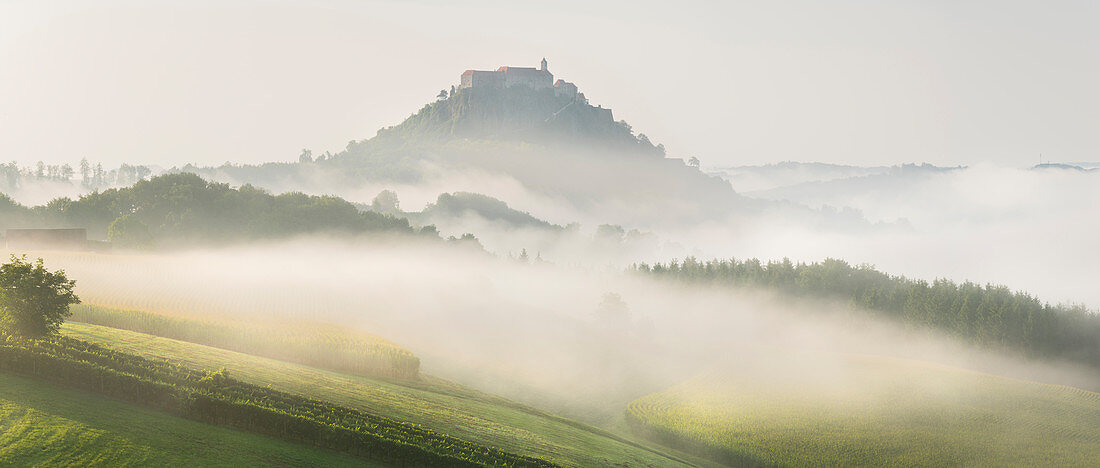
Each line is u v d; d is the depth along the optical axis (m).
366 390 70.62
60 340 57.81
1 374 50.88
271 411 50.19
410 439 52.69
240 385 55.66
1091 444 101.75
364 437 49.88
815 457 92.44
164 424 47.81
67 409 47.06
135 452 43.03
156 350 67.50
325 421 51.72
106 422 46.25
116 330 74.75
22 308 57.22
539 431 71.69
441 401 74.50
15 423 43.88
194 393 50.72
